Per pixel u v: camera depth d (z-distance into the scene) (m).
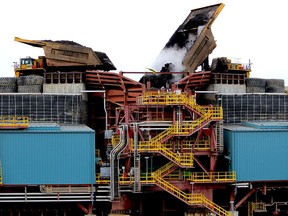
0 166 62.97
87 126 74.00
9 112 73.44
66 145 64.00
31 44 78.00
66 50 77.31
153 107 66.81
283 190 70.88
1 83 76.75
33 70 78.62
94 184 64.44
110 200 63.84
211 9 81.75
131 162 66.00
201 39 79.12
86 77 76.50
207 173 66.25
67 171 63.91
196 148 66.25
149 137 65.44
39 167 63.62
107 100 76.50
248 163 66.69
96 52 81.88
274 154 67.25
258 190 69.94
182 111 66.25
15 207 65.81
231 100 77.38
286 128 69.06
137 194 66.75
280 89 82.50
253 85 80.56
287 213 71.12
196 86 78.12
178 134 64.62
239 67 80.12
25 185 63.47
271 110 78.44
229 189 68.00
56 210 67.00
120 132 65.00
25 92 76.19
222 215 65.38
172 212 68.62
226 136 68.50
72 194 64.19
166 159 69.44
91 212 65.00
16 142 63.44
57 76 76.56
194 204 64.50
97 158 70.75
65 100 74.56
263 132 67.19
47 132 63.84
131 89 74.81
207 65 83.69
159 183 64.19
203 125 65.31
